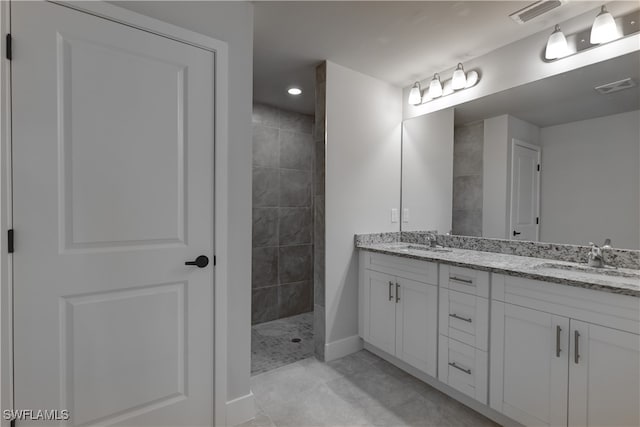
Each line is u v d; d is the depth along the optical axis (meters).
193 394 1.50
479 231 2.26
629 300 1.18
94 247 1.26
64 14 1.19
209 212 1.53
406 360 2.11
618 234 1.63
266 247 3.25
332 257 2.39
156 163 1.39
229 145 1.62
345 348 2.46
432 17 1.79
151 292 1.39
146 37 1.36
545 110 1.89
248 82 1.68
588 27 1.71
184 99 1.46
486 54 2.20
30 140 1.13
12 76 1.10
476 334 1.69
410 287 2.08
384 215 2.69
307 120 3.53
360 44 2.09
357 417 1.71
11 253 1.11
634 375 1.17
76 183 1.22
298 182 3.46
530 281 1.47
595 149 1.71
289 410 1.76
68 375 1.22
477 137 2.26
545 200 1.90
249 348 1.70
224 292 1.58
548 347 1.40
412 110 2.73
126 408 1.34
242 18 1.66
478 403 1.75
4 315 1.09
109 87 1.28
